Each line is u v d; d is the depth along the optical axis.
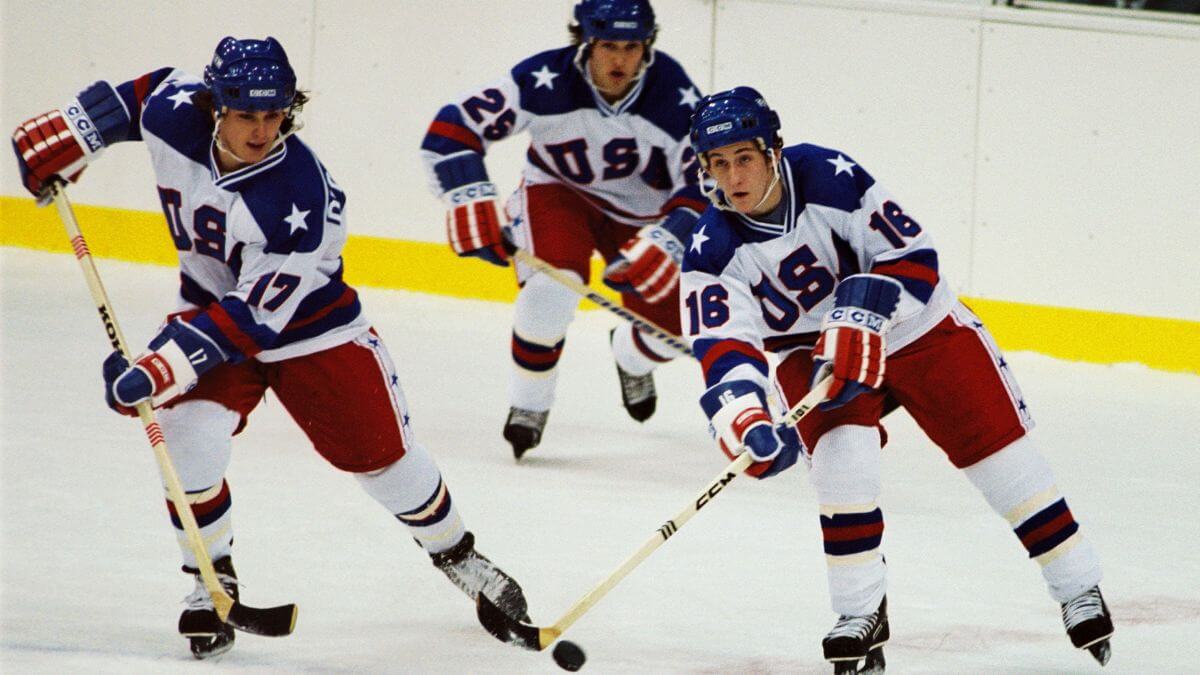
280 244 11.06
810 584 14.09
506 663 11.48
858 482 11.15
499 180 29.42
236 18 30.23
